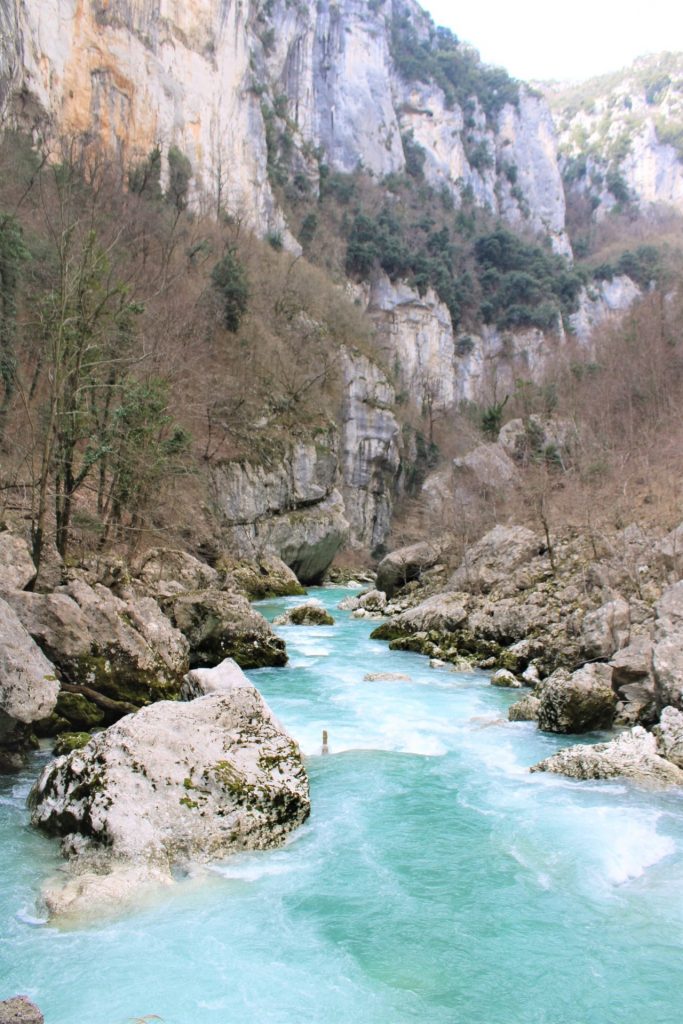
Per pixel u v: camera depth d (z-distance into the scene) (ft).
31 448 66.59
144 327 102.47
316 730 47.26
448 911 26.14
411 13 479.00
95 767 30.81
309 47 358.02
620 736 41.73
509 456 146.10
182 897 26.61
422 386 274.77
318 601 128.36
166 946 23.54
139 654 48.91
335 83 374.43
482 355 330.54
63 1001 20.77
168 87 205.16
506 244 371.35
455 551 109.09
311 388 179.93
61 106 174.50
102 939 23.79
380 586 123.95
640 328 172.86
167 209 182.29
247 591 126.21
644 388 147.54
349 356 201.26
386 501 203.62
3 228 90.43
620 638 58.75
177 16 211.00
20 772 38.17
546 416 156.76
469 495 127.03
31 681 38.65
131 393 72.28
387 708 53.42
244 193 238.48
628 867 29.50
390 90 403.75
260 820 31.32
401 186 376.68
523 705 51.21
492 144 467.11
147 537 88.69
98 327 71.82
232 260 166.71
